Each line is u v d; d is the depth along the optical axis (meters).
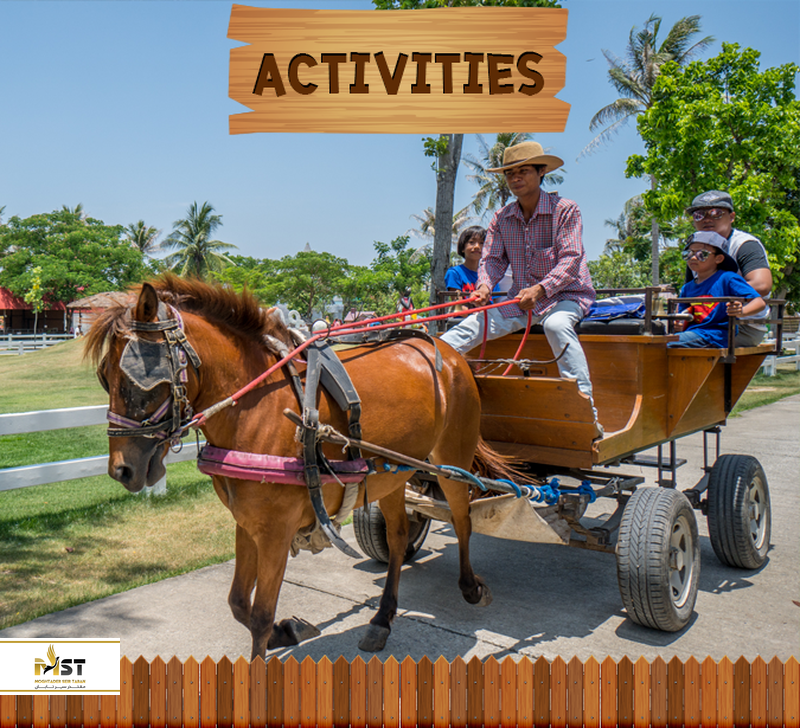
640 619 3.98
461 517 4.25
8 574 4.83
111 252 57.06
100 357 2.88
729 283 4.93
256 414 3.05
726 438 10.42
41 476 5.84
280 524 3.05
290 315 3.95
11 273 56.56
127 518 6.23
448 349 4.23
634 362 4.27
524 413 4.19
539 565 5.29
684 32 27.55
